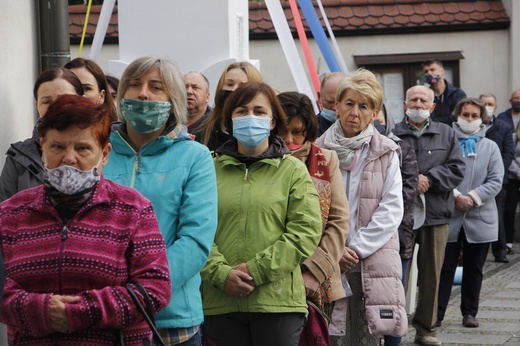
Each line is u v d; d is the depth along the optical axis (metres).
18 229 4.79
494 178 12.38
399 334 8.55
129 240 4.80
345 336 8.78
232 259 6.92
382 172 8.76
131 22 13.19
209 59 13.02
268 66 24.16
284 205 6.97
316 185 7.81
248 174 7.06
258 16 24.19
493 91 24.28
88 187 4.75
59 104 4.77
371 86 8.73
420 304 11.13
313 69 15.04
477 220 12.16
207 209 5.94
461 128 12.62
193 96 10.01
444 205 11.16
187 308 5.89
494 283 15.45
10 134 7.80
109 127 4.89
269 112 7.06
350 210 8.71
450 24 24.02
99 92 7.54
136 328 4.90
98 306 4.65
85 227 4.77
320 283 7.61
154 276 4.82
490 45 24.19
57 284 4.73
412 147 11.12
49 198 4.80
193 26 13.04
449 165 11.19
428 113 11.23
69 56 9.35
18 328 4.79
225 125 7.20
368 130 8.82
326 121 10.21
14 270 4.74
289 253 6.79
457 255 12.15
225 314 6.93
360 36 24.22
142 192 5.93
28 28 8.74
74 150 4.75
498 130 18.27
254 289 6.83
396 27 24.05
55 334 4.75
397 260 8.66
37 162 6.73
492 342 11.30
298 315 6.99
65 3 9.25
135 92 6.00
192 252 5.79
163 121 6.05
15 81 8.08
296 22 15.27
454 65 24.28
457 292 14.76
